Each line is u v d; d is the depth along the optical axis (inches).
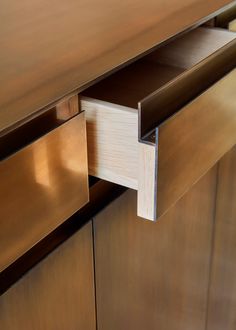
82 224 30.9
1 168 23.0
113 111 27.1
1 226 23.9
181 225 42.1
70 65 28.3
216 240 49.6
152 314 42.8
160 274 41.6
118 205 32.9
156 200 27.4
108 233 33.0
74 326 33.1
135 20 34.5
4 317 27.7
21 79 27.0
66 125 25.9
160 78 34.7
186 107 27.5
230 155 45.6
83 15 35.8
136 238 36.1
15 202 24.2
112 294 35.8
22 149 23.8
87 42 31.2
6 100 25.1
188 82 28.3
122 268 35.8
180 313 48.4
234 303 57.5
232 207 49.2
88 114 27.9
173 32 32.3
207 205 45.5
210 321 56.1
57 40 31.6
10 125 23.1
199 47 36.8
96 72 27.5
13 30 33.6
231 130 33.8
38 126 25.9
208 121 30.5
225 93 31.5
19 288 27.8
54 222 27.0
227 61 31.7
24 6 38.1
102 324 35.9
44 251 29.1
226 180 46.9
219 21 39.4
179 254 43.7
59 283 30.5
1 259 24.4
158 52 36.9
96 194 32.3
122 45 30.5
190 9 36.6
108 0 38.9
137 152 27.4
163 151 26.4
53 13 36.4
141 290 39.4
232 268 54.4
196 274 48.6
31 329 29.7
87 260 32.0
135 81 34.0
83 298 33.0
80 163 27.6
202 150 30.8
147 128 26.2
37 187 25.2
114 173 28.9
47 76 27.3
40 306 29.7
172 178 28.3
